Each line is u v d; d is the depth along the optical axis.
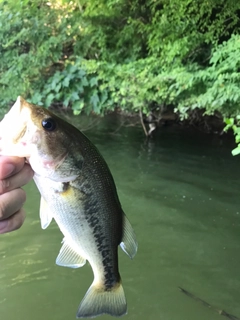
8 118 0.36
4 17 1.96
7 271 0.91
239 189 1.42
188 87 1.62
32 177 0.35
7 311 0.78
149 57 1.88
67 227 0.39
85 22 2.07
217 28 1.70
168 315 0.78
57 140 0.37
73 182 0.38
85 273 0.92
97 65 1.81
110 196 0.42
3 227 0.33
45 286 0.86
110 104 1.92
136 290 0.85
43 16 2.00
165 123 2.36
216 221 1.17
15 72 1.94
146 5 2.00
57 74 1.92
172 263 0.95
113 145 2.04
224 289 0.85
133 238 0.44
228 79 1.48
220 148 1.97
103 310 0.42
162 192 1.40
